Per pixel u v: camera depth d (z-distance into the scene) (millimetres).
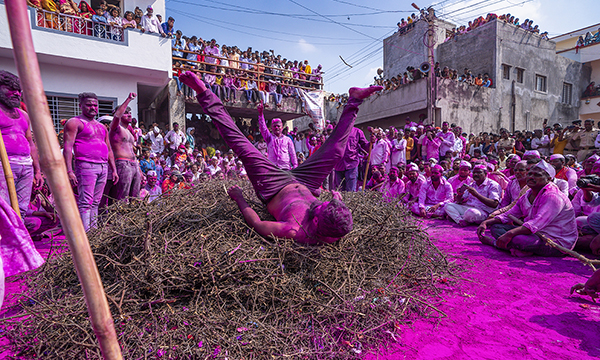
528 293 2762
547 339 2090
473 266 3418
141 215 2982
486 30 17438
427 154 10875
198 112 15766
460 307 2533
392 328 2191
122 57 10922
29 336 1991
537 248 3658
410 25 19844
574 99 21594
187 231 2715
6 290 2770
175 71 12789
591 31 24641
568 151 11266
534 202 3836
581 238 3775
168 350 1856
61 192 840
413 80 15672
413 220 3494
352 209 3371
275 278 2262
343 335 2078
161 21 12906
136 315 2090
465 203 5910
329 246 2510
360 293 2250
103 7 11172
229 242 2492
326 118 22625
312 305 2178
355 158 6711
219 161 11766
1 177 3451
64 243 2908
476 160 8797
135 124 10320
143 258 2342
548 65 19734
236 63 14633
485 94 16734
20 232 2092
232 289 2207
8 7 763
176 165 9227
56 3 10156
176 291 2293
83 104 3969
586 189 3773
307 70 16766
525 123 18562
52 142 824
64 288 2527
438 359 1900
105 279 2451
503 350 1982
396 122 17672
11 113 3598
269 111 15461
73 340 1850
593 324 2252
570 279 3049
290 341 1958
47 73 10641
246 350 1885
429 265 2992
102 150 4086
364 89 3266
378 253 2758
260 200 3188
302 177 3229
